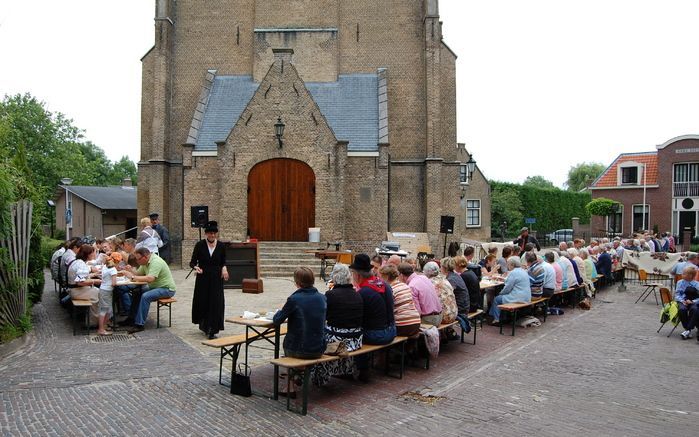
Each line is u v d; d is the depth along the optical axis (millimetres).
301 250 20500
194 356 8445
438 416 6258
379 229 22109
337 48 25359
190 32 25609
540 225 49938
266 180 21625
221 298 9602
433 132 24250
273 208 21625
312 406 6480
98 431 5543
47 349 8828
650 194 41375
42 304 13500
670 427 6012
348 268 7492
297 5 25484
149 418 5922
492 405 6672
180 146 25234
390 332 7453
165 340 9500
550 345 10016
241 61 25609
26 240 9875
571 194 53750
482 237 43062
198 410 6195
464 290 9789
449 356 9102
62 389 6793
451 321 9094
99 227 38062
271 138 21438
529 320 11852
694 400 6945
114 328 10297
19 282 9414
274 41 25297
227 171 21484
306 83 25219
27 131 46500
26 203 9898
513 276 11539
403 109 25203
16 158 11281
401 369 7711
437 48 24375
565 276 14086
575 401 6863
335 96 24469
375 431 5781
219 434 5559
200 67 25562
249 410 6254
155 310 12344
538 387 7430
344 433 5699
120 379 7219
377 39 25422
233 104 24234
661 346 10008
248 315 7387
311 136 21344
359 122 23312
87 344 9188
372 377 7773
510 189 48000
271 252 20484
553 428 5949
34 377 7266
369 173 22203
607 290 18484
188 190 22281
